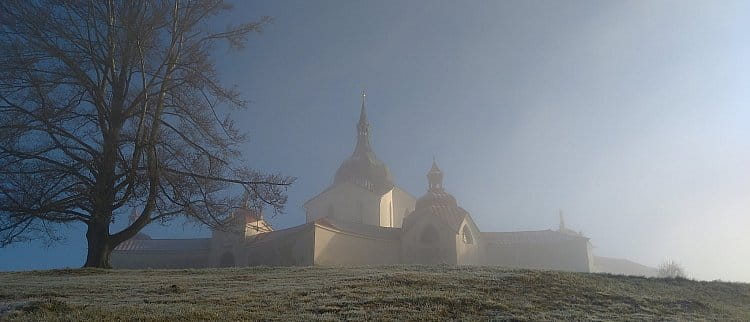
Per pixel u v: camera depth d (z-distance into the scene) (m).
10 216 25.72
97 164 27.58
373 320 13.86
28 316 13.49
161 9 31.16
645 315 15.97
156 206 28.73
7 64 27.03
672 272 44.66
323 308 14.91
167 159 29.52
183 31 31.77
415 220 61.75
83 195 26.72
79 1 29.34
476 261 64.75
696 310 17.48
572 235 68.94
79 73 28.69
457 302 15.89
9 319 13.22
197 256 63.94
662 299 18.56
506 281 19.42
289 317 13.88
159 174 28.11
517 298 17.02
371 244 59.12
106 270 24.92
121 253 62.03
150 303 15.55
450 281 19.12
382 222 68.81
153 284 19.22
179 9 32.09
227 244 62.22
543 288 18.61
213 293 17.14
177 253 63.78
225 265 62.31
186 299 16.03
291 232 57.12
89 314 13.72
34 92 27.66
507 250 68.31
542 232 71.12
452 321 14.09
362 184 69.69
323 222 56.22
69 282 19.94
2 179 25.73
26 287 18.31
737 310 18.48
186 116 31.05
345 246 56.66
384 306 15.36
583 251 67.12
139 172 28.34
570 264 66.88
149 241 65.44
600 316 15.53
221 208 29.58
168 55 31.08
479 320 14.34
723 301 20.08
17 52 27.44
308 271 23.75
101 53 30.09
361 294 16.80
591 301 17.36
